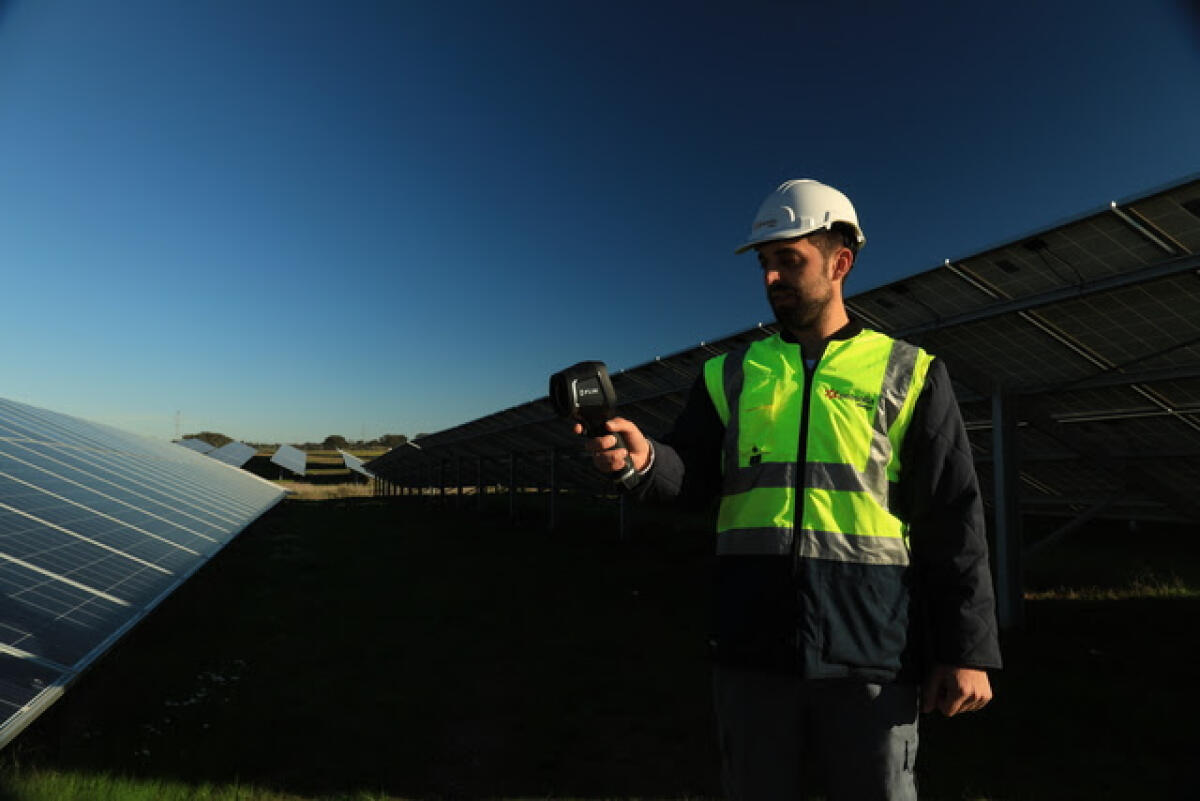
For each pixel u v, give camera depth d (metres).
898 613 1.50
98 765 3.77
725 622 1.59
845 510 1.53
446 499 35.19
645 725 4.93
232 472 27.97
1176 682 5.80
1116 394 7.59
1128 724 4.84
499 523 21.98
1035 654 6.69
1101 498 10.55
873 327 8.55
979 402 8.86
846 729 1.48
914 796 1.53
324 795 3.74
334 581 10.56
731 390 1.75
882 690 1.48
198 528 10.43
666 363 11.18
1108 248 5.64
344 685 5.66
